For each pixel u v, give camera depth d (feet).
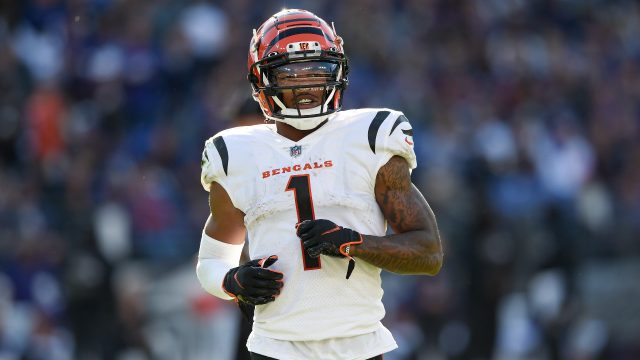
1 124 141.79
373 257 42.11
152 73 150.51
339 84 43.93
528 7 191.01
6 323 116.06
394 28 171.94
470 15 179.22
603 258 152.87
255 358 44.14
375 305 43.86
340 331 42.91
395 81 163.02
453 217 136.77
